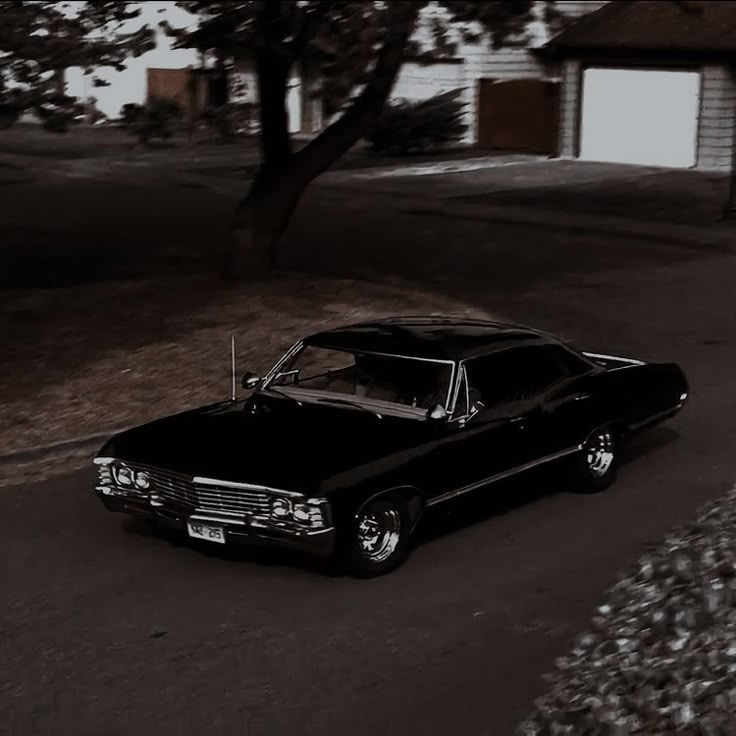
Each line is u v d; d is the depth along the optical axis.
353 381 9.96
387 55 18.86
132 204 30.94
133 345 15.80
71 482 11.32
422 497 9.20
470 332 10.28
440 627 8.14
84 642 7.96
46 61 15.16
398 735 6.74
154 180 35.88
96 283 19.91
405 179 35.12
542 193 31.91
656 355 16.05
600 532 9.92
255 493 8.61
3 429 12.67
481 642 7.90
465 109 42.22
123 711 7.07
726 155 35.47
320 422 9.43
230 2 16.67
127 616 8.35
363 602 8.55
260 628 8.14
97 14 16.22
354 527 8.69
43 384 14.19
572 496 10.87
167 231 26.39
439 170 36.94
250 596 8.67
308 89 45.06
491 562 9.30
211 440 9.23
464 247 24.50
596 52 37.41
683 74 35.75
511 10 17.27
